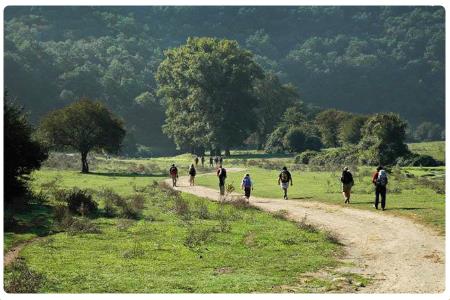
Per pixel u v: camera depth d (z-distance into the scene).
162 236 28.12
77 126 82.50
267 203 43.06
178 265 22.12
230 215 35.44
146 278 20.02
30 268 21.02
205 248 25.33
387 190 46.62
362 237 28.44
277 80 189.25
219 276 20.45
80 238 27.38
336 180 60.81
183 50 165.75
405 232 29.14
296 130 142.12
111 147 86.69
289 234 28.98
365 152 95.69
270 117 186.50
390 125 95.31
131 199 43.72
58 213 32.50
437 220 31.70
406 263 22.80
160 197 46.56
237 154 158.50
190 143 158.62
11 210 33.62
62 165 92.69
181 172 87.12
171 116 167.25
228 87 154.12
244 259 23.38
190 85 159.50
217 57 158.25
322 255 24.39
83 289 18.58
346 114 161.88
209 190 54.69
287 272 21.25
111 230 29.67
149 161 127.88
